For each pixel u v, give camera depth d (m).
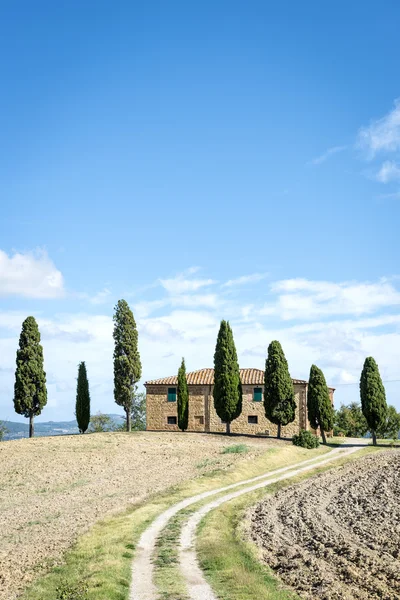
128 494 37.28
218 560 21.86
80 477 43.34
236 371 68.44
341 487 43.44
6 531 28.22
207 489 39.97
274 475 47.44
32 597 17.42
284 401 67.06
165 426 74.88
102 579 18.47
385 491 41.50
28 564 22.09
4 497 37.22
